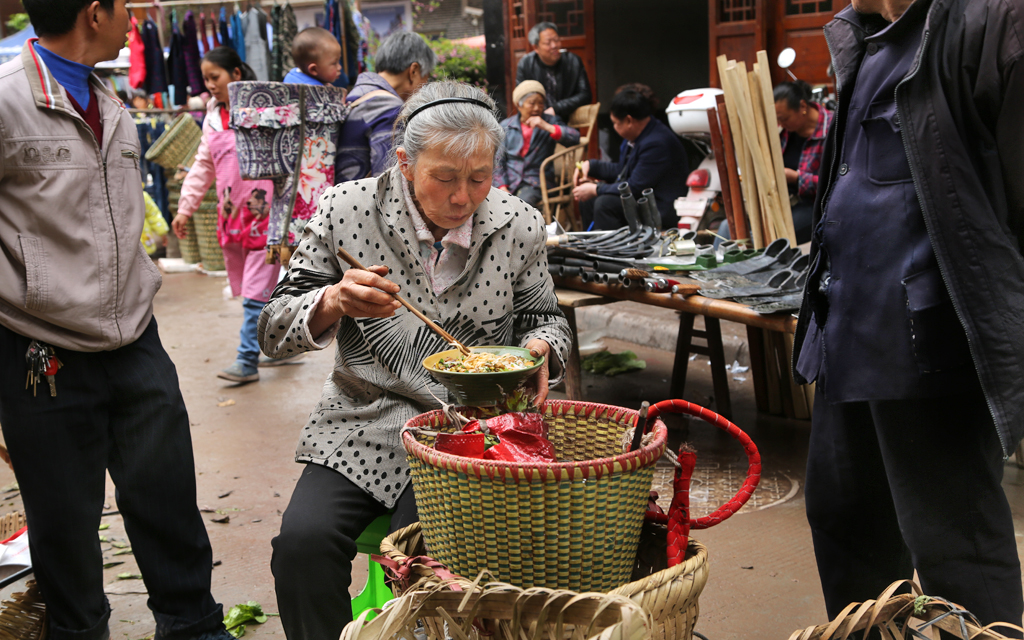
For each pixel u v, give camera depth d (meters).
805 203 5.23
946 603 1.58
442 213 1.86
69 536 2.27
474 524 1.50
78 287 2.16
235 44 8.63
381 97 4.66
